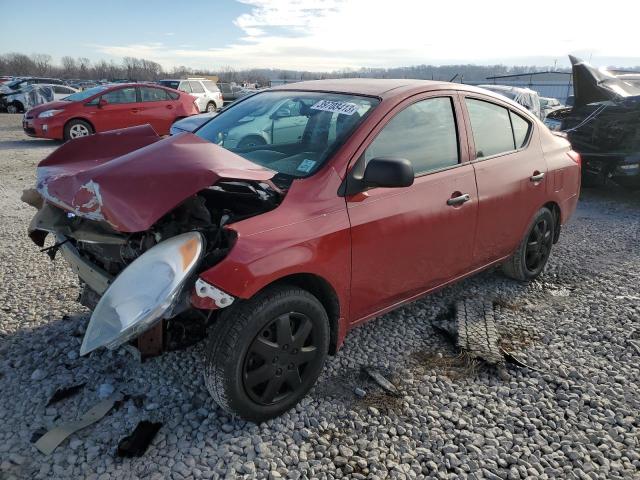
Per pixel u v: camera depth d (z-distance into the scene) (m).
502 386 3.11
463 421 2.78
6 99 22.95
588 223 6.93
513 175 3.96
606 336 3.71
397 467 2.45
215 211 2.85
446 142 3.49
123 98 13.62
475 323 3.81
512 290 4.49
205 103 20.30
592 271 5.00
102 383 2.96
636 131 7.83
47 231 3.06
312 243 2.65
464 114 3.64
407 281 3.29
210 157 2.56
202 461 2.43
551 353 3.49
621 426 2.79
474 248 3.76
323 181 2.81
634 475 2.46
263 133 3.41
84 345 2.30
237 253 2.42
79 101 13.05
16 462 2.37
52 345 3.33
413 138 3.26
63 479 2.29
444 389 3.05
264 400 2.66
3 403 2.78
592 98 8.52
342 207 2.83
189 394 2.90
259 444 2.53
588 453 2.60
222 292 2.36
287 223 2.62
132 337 2.25
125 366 3.13
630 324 3.89
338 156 2.89
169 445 2.52
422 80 3.69
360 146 2.96
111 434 2.57
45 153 12.04
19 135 15.63
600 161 8.19
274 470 2.39
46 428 2.60
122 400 2.82
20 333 3.47
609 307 4.20
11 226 5.95
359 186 2.89
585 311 4.11
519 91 13.70
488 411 2.88
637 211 7.67
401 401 2.93
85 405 2.78
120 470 2.36
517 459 2.54
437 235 3.36
